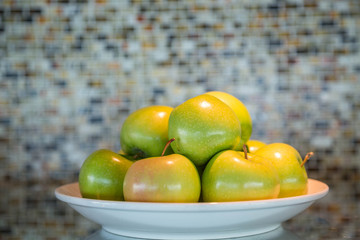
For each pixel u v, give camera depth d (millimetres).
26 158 1319
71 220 638
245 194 469
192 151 503
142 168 472
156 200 461
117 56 1311
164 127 561
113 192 519
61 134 1321
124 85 1314
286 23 1291
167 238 453
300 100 1304
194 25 1298
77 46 1309
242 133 570
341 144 1304
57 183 1224
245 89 1305
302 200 455
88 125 1320
